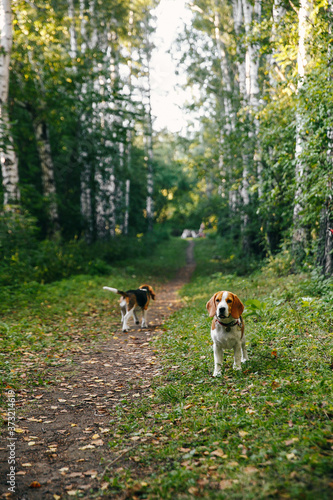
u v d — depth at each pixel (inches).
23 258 599.2
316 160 399.2
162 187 2188.7
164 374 237.9
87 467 142.3
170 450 144.4
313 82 397.1
